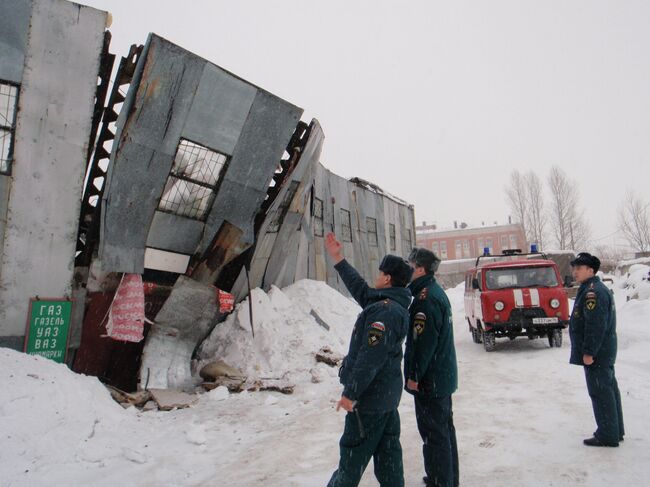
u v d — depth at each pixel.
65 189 7.09
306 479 3.72
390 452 2.97
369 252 20.12
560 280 10.10
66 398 5.18
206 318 8.74
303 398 6.81
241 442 4.89
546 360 8.32
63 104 7.00
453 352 3.35
